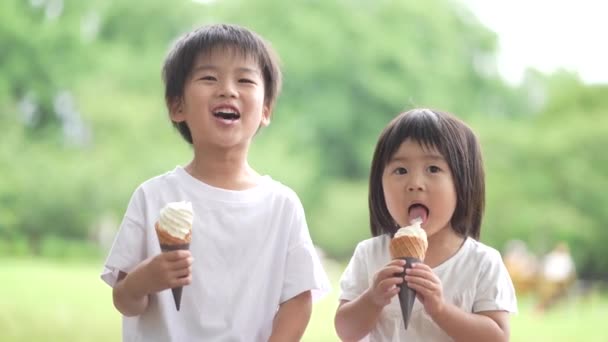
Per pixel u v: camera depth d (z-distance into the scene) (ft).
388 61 87.51
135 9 86.22
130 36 86.38
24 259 79.46
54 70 81.97
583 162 82.99
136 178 79.46
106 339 37.06
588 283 79.77
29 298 47.93
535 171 83.46
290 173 80.28
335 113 85.30
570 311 58.85
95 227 82.99
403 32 89.04
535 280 62.95
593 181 82.58
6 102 81.41
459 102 91.09
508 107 94.32
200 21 87.66
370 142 86.28
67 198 81.30
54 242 82.43
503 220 82.53
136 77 82.02
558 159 82.99
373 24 87.35
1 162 81.15
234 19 87.86
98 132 81.05
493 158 83.71
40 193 81.30
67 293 51.16
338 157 86.43
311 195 84.33
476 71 94.07
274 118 84.02
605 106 88.43
